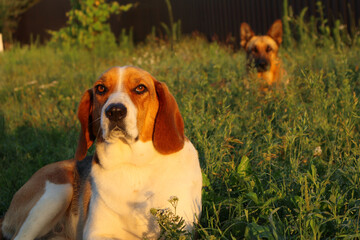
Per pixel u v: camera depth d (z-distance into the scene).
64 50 6.57
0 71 5.23
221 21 6.30
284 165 1.69
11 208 1.72
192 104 2.24
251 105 2.18
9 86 4.10
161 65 3.89
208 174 1.72
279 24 3.68
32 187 1.69
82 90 3.47
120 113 1.42
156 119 1.51
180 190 1.48
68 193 1.67
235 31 6.03
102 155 1.50
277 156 1.77
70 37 6.87
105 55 6.14
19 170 2.17
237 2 5.94
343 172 1.50
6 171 2.15
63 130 2.61
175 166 1.51
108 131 1.44
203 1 6.63
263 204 1.50
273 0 5.38
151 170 1.50
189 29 7.05
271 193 1.58
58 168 1.72
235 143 1.95
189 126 1.95
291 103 2.01
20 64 5.93
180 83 2.71
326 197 1.53
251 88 2.27
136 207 1.48
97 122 1.52
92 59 5.75
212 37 6.39
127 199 1.49
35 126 2.79
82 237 1.61
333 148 1.72
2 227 1.73
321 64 2.89
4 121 2.83
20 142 2.60
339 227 1.39
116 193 1.49
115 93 1.47
